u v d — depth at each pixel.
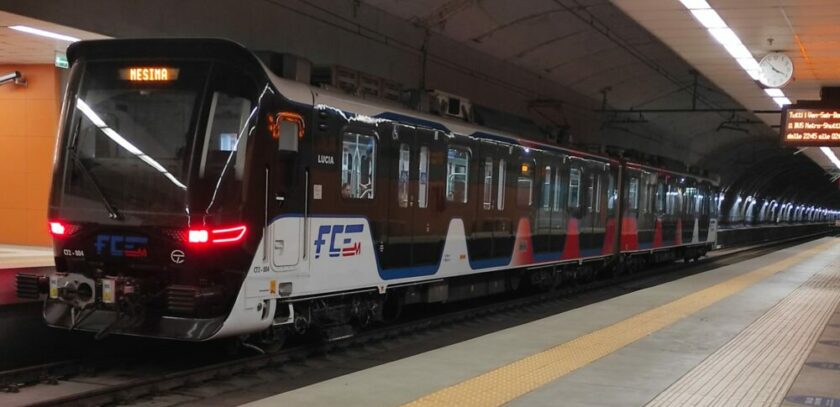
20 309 8.61
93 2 11.54
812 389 6.38
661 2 10.99
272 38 15.07
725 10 11.36
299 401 5.67
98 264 7.66
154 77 7.61
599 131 32.03
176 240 7.27
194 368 8.05
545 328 9.23
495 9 18.70
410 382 6.31
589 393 6.04
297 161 8.05
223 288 7.30
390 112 9.73
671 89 30.69
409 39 19.06
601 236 17.25
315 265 8.37
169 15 12.91
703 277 17.19
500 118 13.60
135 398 6.86
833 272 19.77
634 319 10.11
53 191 7.86
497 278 13.41
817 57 14.38
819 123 17.42
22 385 7.23
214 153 7.34
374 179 9.41
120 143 7.61
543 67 24.83
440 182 10.93
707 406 5.75
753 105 21.39
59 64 13.97
